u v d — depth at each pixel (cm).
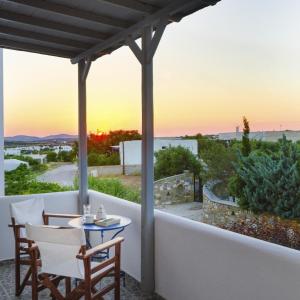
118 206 419
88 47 438
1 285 375
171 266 322
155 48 331
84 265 265
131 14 336
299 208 312
